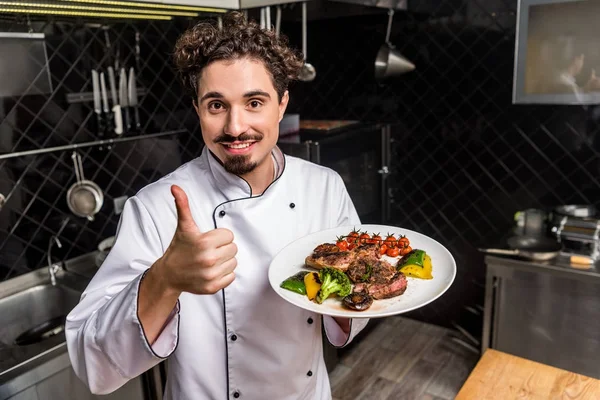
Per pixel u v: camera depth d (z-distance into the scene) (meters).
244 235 1.00
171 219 0.96
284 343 1.01
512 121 2.38
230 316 0.98
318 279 0.87
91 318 0.79
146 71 2.32
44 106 1.95
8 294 1.86
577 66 2.15
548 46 2.21
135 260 0.91
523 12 2.23
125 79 2.15
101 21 1.97
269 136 0.85
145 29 2.29
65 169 2.05
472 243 2.65
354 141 2.43
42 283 1.94
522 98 2.32
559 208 2.22
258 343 1.00
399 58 2.51
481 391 1.29
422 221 2.79
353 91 2.83
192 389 0.99
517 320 2.20
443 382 2.34
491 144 2.47
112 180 2.22
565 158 2.28
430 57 2.54
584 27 2.10
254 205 1.00
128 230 0.94
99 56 2.13
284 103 0.94
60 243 2.05
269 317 1.00
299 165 1.14
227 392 1.00
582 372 2.07
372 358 2.57
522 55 2.27
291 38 2.95
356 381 2.37
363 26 2.69
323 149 2.20
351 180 2.44
